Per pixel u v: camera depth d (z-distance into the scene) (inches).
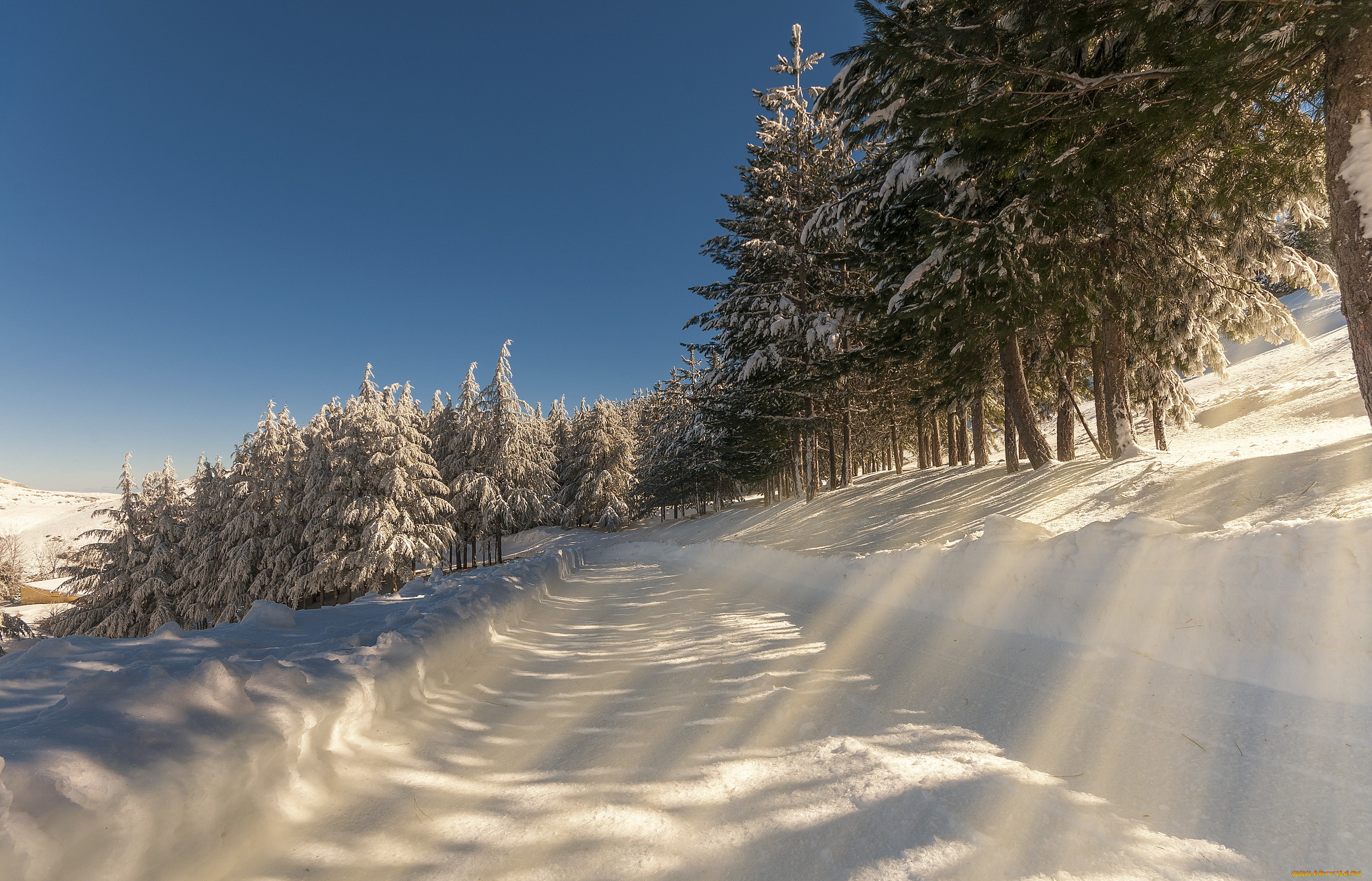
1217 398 1337.4
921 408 797.9
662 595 414.3
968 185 461.4
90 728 82.5
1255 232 454.9
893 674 177.2
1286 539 142.4
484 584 300.2
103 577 1170.6
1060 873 77.4
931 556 279.6
